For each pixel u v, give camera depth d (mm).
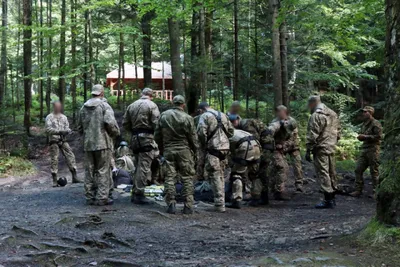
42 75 19016
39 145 16250
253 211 7410
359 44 13133
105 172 7160
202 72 13711
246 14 16625
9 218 5973
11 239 4547
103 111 7090
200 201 7922
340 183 10703
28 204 7438
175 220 6297
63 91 18672
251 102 18359
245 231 5699
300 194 9250
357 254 3492
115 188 8945
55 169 10148
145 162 7316
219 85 18344
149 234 5398
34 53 24188
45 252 4090
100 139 7062
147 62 18312
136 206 7090
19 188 10141
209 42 15312
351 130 16141
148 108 7215
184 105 6844
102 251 4406
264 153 8039
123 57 17891
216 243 4895
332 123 7539
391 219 3570
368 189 9906
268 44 15477
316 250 3799
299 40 15297
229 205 7699
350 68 14469
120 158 9781
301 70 15695
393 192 3578
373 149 8914
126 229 5625
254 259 3771
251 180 8055
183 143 6703
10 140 15523
